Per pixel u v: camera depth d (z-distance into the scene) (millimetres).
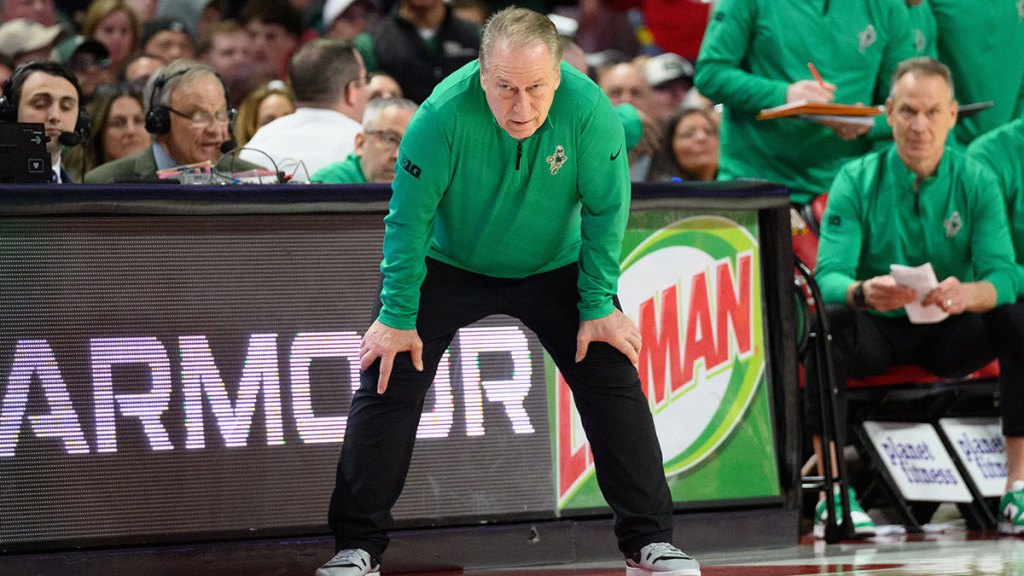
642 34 30688
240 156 16109
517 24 8430
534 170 9102
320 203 10984
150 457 10648
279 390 10938
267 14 23344
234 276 10883
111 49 22766
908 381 14977
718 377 12094
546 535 11406
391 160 14922
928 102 14500
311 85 16531
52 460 10453
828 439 13148
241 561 10711
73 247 10555
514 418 11453
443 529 11195
